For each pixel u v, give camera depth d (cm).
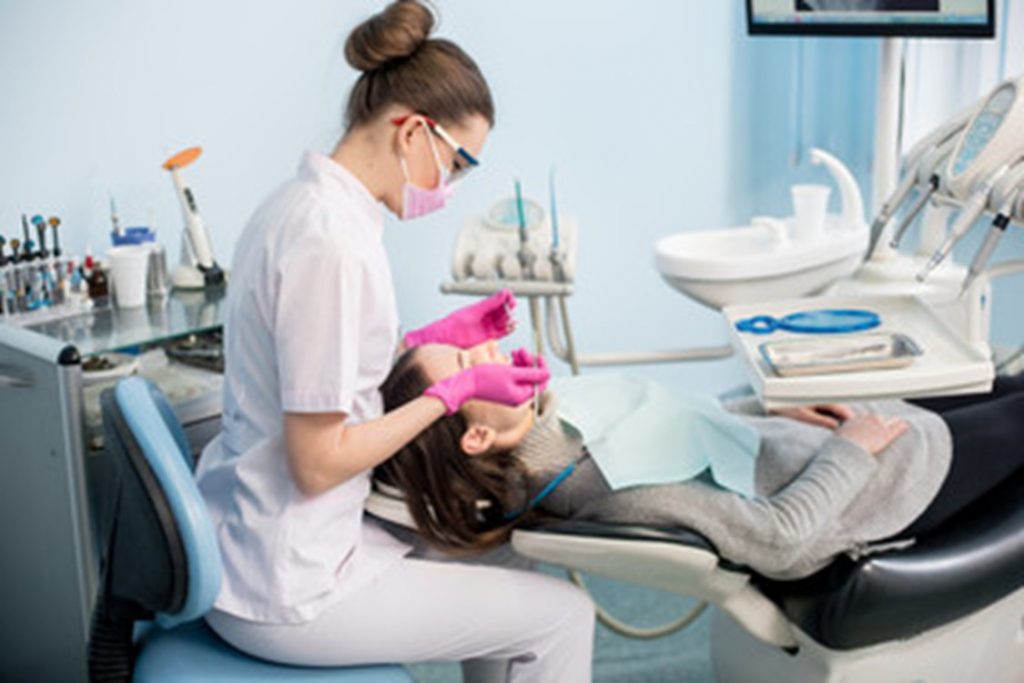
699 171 317
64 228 227
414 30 136
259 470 138
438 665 221
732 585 157
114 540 135
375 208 139
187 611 131
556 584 154
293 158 256
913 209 183
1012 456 169
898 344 161
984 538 157
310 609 138
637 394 169
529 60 286
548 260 210
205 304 209
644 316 323
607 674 212
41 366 170
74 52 222
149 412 133
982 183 162
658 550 145
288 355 128
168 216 240
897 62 230
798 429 173
